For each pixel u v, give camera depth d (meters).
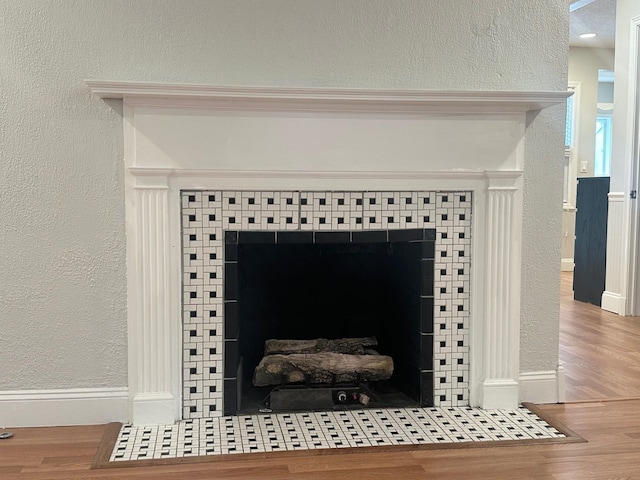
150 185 2.53
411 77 2.71
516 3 2.76
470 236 2.77
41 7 2.47
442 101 2.59
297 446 2.38
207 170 2.55
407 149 2.67
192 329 2.63
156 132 2.52
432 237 2.74
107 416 2.61
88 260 2.56
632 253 5.05
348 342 3.07
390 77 2.70
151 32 2.54
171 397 2.60
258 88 2.45
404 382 3.00
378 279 3.20
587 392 3.10
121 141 2.54
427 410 2.77
